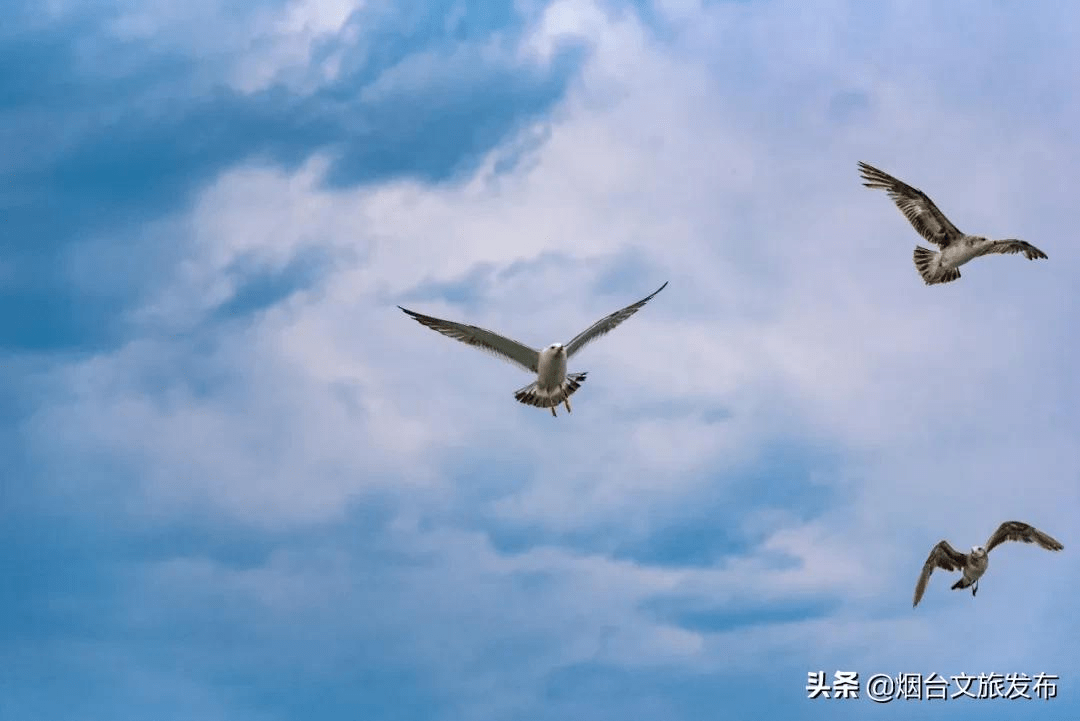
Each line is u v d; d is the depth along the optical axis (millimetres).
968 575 29234
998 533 29250
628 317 26062
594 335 25922
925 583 29328
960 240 27922
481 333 25594
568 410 26016
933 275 28406
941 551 29156
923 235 28562
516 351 25719
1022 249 27594
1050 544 29172
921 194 28125
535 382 26188
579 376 26250
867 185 28828
